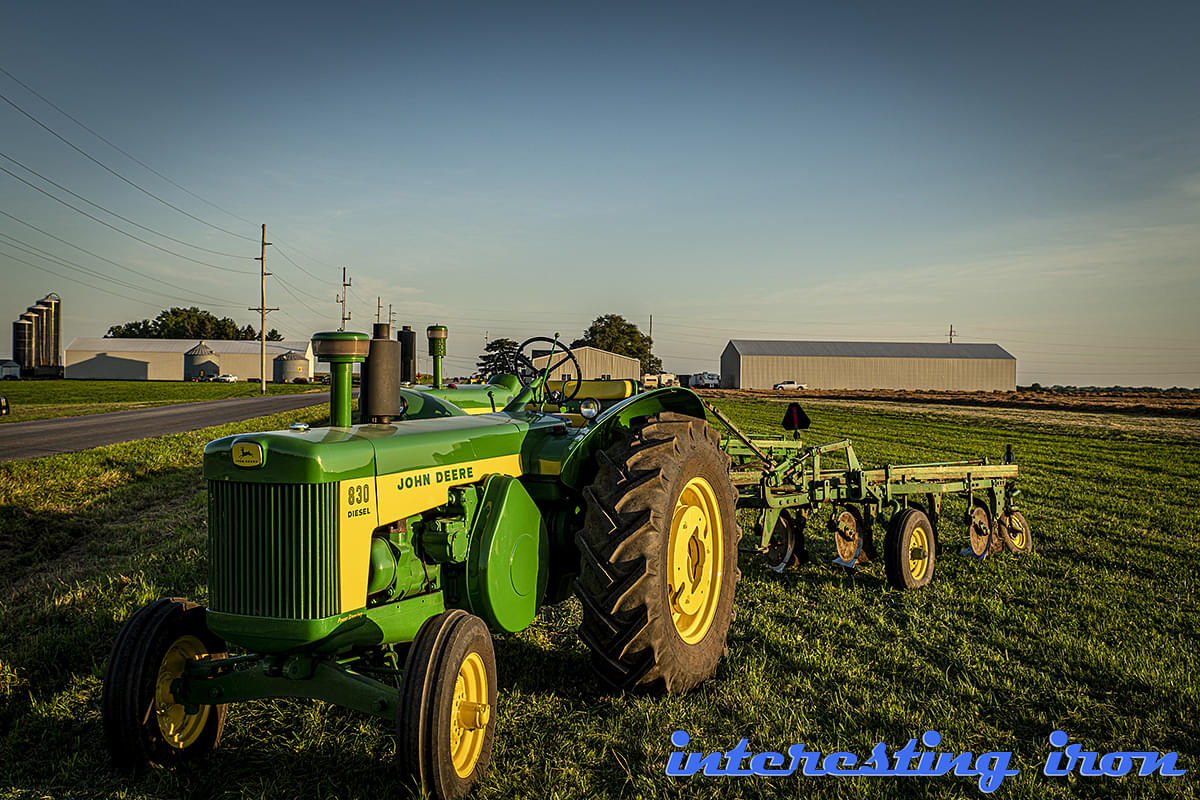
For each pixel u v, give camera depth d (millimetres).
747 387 88625
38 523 8438
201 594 5766
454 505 3682
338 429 3533
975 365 90938
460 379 7039
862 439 22625
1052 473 15164
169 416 26797
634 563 3826
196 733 3551
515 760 3455
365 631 3209
